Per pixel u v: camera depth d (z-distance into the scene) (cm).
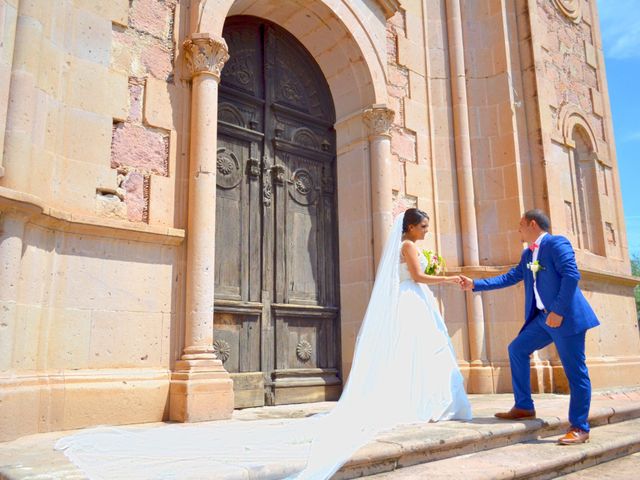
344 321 711
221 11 577
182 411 464
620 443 410
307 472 273
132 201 504
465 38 864
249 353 617
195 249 510
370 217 709
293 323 669
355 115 739
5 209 379
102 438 355
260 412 547
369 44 742
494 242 797
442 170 812
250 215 650
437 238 784
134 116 519
